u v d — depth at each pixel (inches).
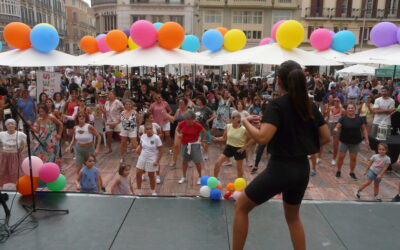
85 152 243.0
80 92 506.3
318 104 486.9
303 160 88.3
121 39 429.4
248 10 1440.7
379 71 716.0
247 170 289.6
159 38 363.6
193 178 267.0
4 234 125.3
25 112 340.2
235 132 221.0
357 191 230.7
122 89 543.8
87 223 135.1
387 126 307.1
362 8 1397.6
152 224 135.2
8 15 1494.8
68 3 2571.4
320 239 126.0
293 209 94.8
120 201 155.4
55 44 375.9
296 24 337.7
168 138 350.3
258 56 336.2
